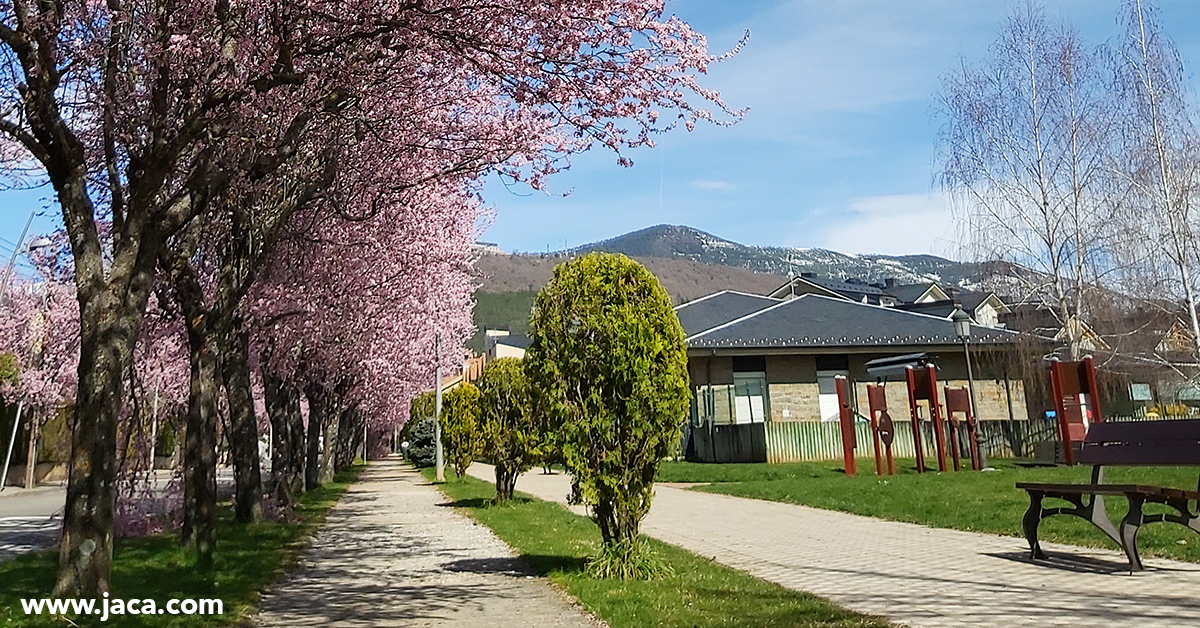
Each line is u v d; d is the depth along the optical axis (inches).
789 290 2613.2
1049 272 992.9
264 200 488.1
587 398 334.3
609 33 355.3
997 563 329.7
